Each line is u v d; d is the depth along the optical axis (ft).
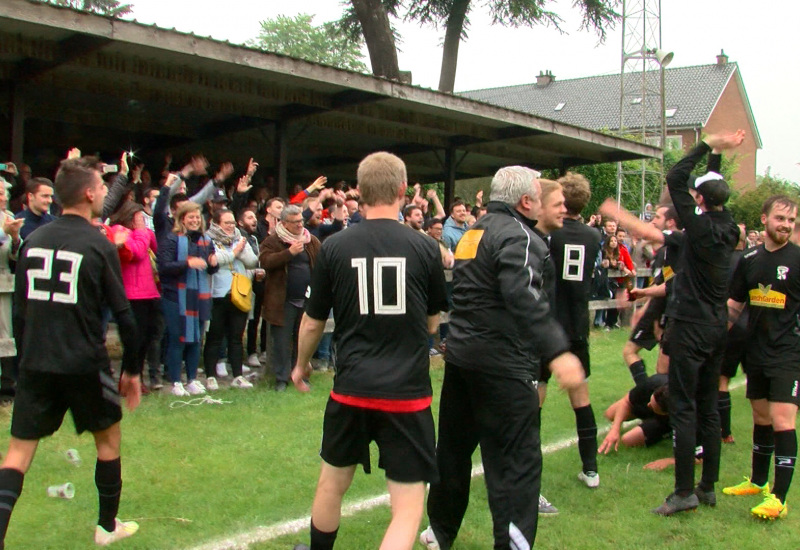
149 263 19.62
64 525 11.86
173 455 15.31
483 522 13.05
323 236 25.25
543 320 9.78
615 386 24.85
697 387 14.38
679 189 13.89
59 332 10.04
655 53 77.97
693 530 13.14
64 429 16.48
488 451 11.05
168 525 12.04
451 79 72.74
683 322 13.87
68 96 30.73
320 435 17.21
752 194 94.99
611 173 81.51
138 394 11.19
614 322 38.47
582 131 42.09
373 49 61.93
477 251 10.99
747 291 14.94
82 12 20.25
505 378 10.74
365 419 9.39
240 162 44.68
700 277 13.78
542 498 13.80
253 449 15.99
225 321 21.91
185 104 30.04
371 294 9.38
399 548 8.99
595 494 14.74
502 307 10.75
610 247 37.17
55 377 10.07
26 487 13.28
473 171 55.72
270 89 29.68
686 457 13.87
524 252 10.26
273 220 24.17
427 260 9.66
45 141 35.81
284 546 11.47
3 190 17.80
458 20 71.26
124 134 38.68
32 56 22.94
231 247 22.07
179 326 20.12
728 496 15.05
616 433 17.88
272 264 21.12
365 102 30.83
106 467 10.98
